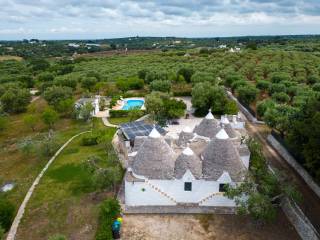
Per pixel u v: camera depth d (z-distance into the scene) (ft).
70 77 412.36
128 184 135.85
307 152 137.80
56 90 313.73
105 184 149.28
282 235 120.57
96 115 292.40
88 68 526.98
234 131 175.32
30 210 143.43
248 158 156.15
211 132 169.37
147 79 393.29
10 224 132.67
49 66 577.02
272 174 138.00
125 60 589.32
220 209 134.51
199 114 278.87
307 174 156.46
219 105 269.85
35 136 240.73
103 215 129.29
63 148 216.74
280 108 220.23
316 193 145.38
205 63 486.38
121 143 207.10
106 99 349.41
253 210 119.44
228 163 135.03
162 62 535.60
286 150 184.55
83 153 205.05
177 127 244.83
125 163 177.58
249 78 404.98
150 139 140.05
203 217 131.23
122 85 365.40
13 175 184.14
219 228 124.57
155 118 243.81
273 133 208.74
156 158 137.18
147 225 126.52
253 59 504.02
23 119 288.10
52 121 263.49
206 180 134.00
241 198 131.23
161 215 132.98
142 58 600.80
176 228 124.67
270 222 127.54
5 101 318.65
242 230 123.44
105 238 117.08
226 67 445.37
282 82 327.47
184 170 134.41
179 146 164.66
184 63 499.10
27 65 598.34
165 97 286.25
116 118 282.36
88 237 122.42
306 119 153.28
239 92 293.23
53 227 130.31
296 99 258.57
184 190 136.36
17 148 226.38
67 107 287.07
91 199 148.46
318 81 344.90
